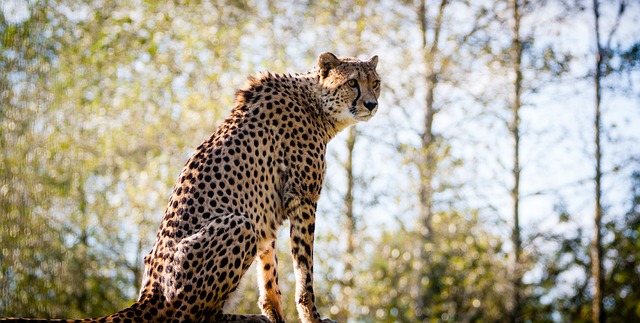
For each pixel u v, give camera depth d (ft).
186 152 55.98
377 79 26.20
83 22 59.57
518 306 67.77
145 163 56.70
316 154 24.17
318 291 56.90
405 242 66.39
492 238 67.82
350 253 60.13
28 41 51.88
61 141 53.72
